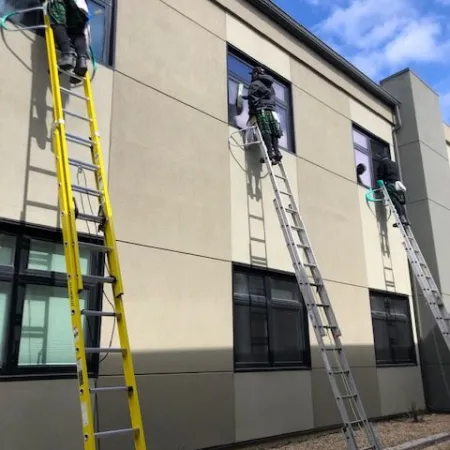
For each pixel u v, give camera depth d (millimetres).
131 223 5586
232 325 6375
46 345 4738
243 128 7395
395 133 11297
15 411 4320
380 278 9398
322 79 9422
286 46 8695
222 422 5953
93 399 4844
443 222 10945
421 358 9953
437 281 10133
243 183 7152
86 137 5383
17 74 4996
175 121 6414
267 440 6469
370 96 10656
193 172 6457
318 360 7527
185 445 5508
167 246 5891
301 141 8469
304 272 6113
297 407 6977
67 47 5039
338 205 8859
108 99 5719
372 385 8484
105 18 6051
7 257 4648
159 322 5586
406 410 9102
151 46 6379
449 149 13141
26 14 5270
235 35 7781
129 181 5688
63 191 4230
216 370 6039
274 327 7086
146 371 5336
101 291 5172
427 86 11938
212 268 6348
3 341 4461
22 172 4816
